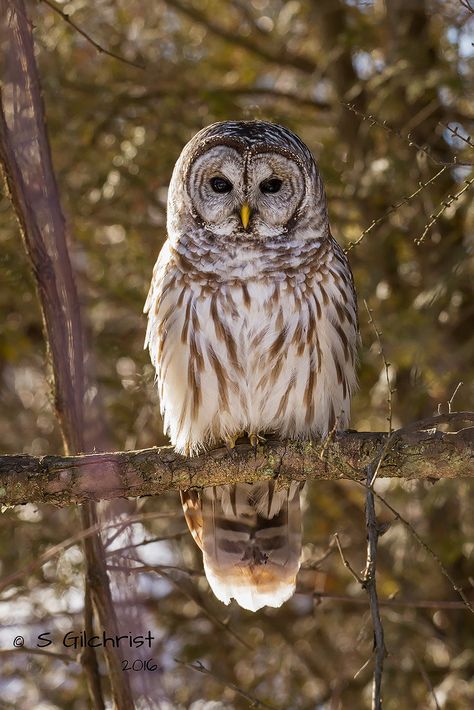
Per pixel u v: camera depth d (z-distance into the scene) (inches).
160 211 575.2
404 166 534.3
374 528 270.4
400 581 525.7
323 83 619.5
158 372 384.2
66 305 353.1
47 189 353.1
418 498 512.7
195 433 376.8
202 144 379.6
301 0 614.2
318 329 365.1
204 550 388.5
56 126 564.1
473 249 504.7
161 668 454.9
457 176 518.9
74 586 485.1
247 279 364.8
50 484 325.4
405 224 551.8
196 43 631.2
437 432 324.5
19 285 544.7
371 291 543.8
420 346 500.7
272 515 386.6
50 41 546.0
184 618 551.2
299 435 373.1
